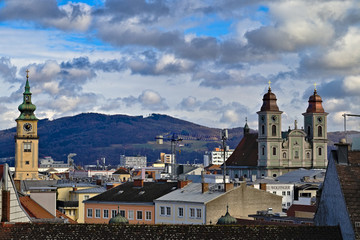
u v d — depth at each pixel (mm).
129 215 154500
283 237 60938
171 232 61062
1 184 71625
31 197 109312
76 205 173125
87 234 61031
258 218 123625
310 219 113375
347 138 69375
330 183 65125
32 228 61469
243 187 141500
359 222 59969
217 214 137750
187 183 153500
